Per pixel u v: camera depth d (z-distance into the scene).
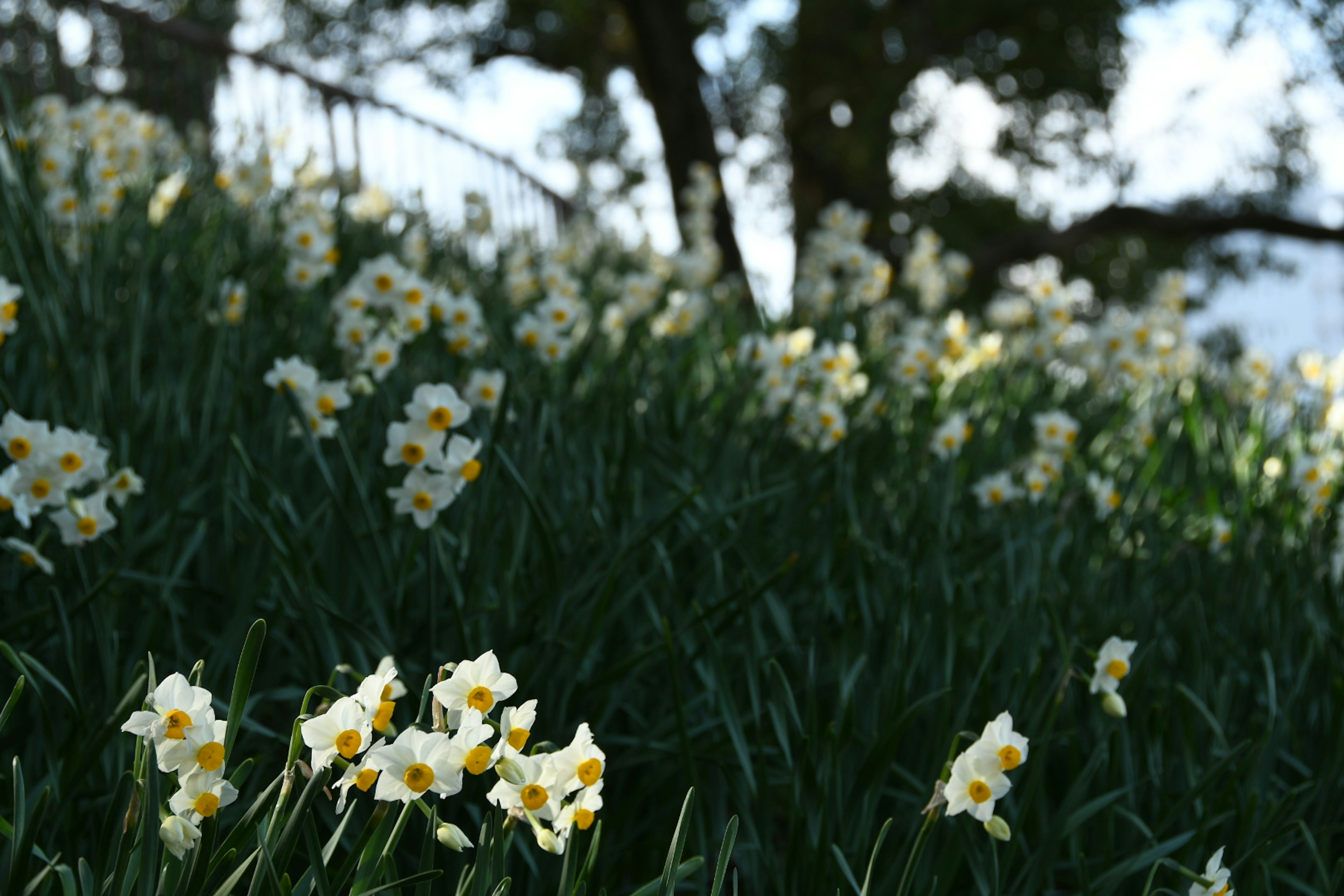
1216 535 2.71
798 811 1.61
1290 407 3.63
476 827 1.57
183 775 1.01
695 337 4.18
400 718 1.64
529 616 1.87
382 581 1.95
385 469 2.28
